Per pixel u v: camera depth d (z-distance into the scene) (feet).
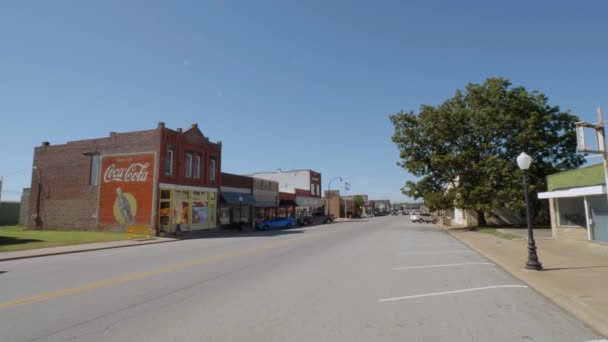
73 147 108.99
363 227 133.69
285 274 34.27
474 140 112.78
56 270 38.22
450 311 21.93
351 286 28.91
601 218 55.21
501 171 102.83
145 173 97.71
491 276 33.58
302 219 163.94
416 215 191.52
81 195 105.81
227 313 21.27
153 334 17.75
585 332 18.20
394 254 50.29
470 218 138.00
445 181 114.83
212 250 57.11
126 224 98.17
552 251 49.34
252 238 83.20
